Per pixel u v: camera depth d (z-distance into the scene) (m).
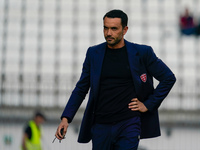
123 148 13.01
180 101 65.81
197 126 56.19
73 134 51.66
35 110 59.97
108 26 12.84
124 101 13.20
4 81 66.12
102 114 13.28
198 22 70.50
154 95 13.49
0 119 56.66
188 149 53.84
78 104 13.84
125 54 13.28
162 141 52.97
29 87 66.50
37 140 35.25
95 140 13.36
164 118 58.78
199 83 66.00
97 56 13.39
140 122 13.40
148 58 13.44
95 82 13.27
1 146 52.44
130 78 13.22
